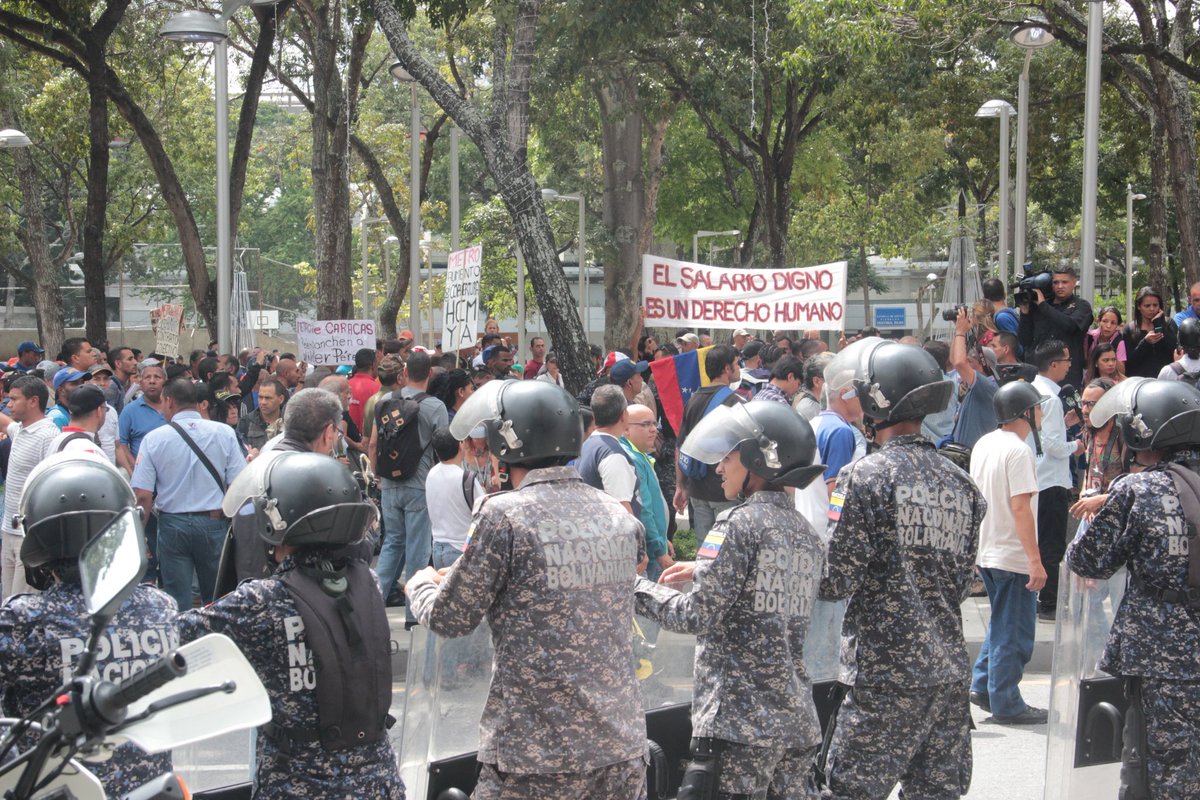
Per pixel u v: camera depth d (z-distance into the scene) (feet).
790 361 31.99
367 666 13.01
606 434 25.29
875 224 145.79
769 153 87.92
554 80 76.28
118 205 126.41
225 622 12.75
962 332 30.50
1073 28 70.79
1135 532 16.70
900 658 15.96
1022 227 72.64
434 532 28.68
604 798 13.67
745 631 14.97
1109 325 39.60
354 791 12.91
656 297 46.60
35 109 99.50
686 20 77.82
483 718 13.80
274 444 22.54
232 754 16.79
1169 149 63.87
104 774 11.93
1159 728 16.63
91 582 8.16
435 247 161.68
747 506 15.20
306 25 84.53
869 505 15.96
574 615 13.46
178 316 68.54
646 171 114.62
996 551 24.34
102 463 12.55
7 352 156.04
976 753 23.09
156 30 81.56
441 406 32.91
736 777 14.87
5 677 11.84
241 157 65.82
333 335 57.82
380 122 126.31
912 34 63.16
